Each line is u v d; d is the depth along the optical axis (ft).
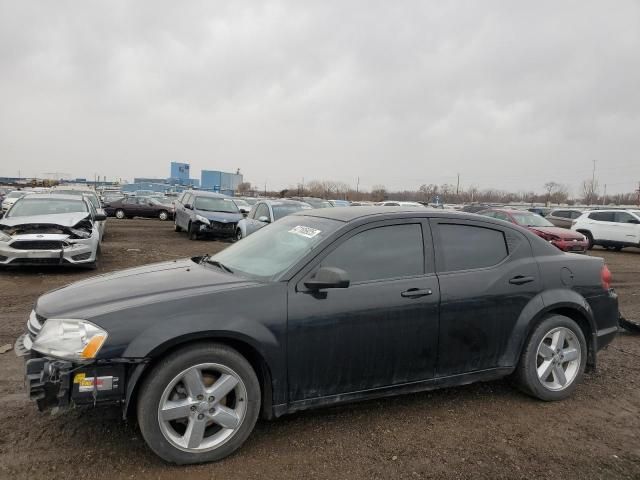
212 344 9.70
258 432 10.91
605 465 9.93
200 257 14.62
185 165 314.35
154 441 9.21
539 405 12.77
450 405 12.60
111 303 9.77
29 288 25.81
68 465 9.36
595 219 64.28
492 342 12.36
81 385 8.98
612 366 15.89
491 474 9.50
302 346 10.31
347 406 12.32
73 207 35.35
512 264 12.94
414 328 11.37
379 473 9.43
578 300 13.39
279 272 10.82
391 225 11.96
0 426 10.75
